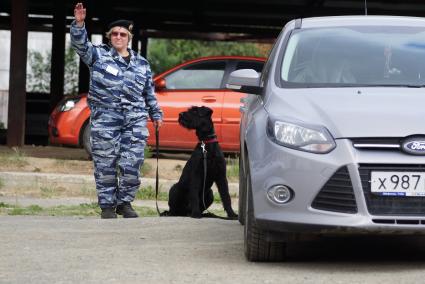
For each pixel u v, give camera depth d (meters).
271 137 9.80
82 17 13.63
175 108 22.38
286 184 9.52
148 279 9.17
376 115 9.64
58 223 13.22
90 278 9.23
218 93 22.47
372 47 11.42
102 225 13.03
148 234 12.27
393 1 34.22
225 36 50.66
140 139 14.20
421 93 10.43
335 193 9.36
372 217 9.25
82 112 22.98
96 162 14.19
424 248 11.37
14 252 10.75
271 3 37.78
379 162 9.27
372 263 10.17
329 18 12.14
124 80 13.97
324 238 12.09
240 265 10.02
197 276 9.33
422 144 9.28
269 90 10.81
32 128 40.09
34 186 19.55
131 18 42.78
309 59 11.23
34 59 57.69
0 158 21.19
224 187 14.59
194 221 13.59
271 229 9.64
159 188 19.23
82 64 38.34
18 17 25.47
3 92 56.72
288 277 9.24
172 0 37.91
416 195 9.27
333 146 9.41
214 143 14.44
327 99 10.16
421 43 11.55
